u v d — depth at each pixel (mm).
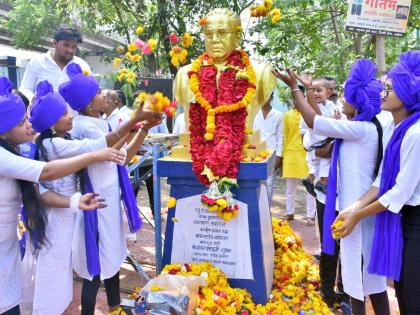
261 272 3172
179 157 3305
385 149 2439
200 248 3283
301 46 8062
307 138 4242
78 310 3400
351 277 2629
